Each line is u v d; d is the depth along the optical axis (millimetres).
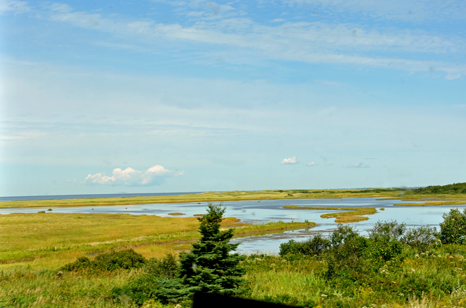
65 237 48625
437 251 20156
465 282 12469
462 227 25453
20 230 56500
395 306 9961
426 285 12039
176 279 12859
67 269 20203
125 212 123375
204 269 12250
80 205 183625
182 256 12961
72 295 12672
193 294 11742
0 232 53688
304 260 19703
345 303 10578
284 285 13438
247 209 124125
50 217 88625
